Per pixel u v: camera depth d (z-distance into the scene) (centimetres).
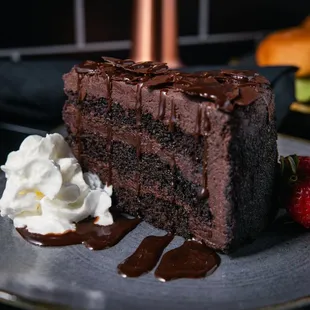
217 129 61
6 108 86
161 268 62
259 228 66
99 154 70
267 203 67
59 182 66
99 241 65
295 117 90
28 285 60
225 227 63
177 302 58
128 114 67
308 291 59
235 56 122
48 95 85
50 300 58
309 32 101
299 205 66
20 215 67
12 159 68
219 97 62
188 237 66
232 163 62
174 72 68
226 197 62
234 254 64
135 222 68
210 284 60
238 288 60
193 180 64
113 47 112
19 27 105
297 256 64
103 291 59
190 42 118
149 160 67
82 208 68
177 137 64
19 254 64
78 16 108
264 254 64
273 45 98
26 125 87
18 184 67
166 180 66
